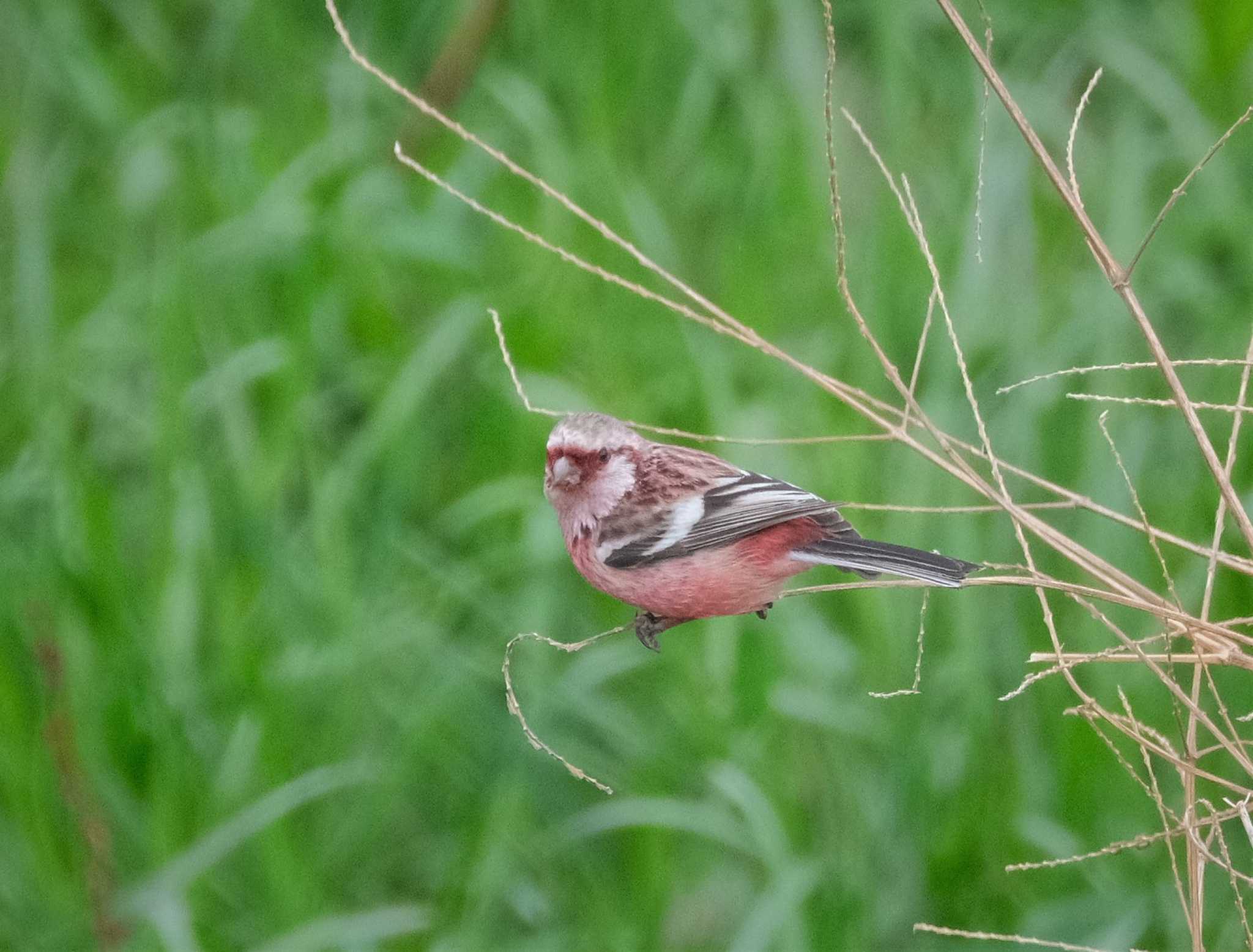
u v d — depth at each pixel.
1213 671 10.23
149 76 15.47
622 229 12.97
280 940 9.20
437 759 10.39
